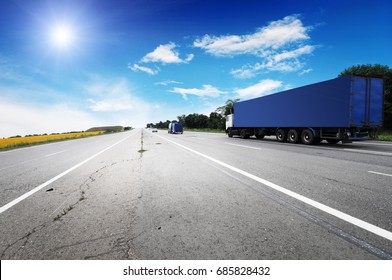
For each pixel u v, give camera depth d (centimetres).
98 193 402
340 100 1130
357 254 206
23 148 1880
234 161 721
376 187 411
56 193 412
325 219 276
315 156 825
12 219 296
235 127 2333
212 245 223
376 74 3148
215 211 307
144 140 1988
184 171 576
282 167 613
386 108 3050
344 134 1141
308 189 402
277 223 267
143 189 420
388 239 228
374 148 1108
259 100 1855
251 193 384
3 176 594
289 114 1507
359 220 272
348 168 591
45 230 262
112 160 811
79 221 285
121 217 294
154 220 282
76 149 1398
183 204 337
